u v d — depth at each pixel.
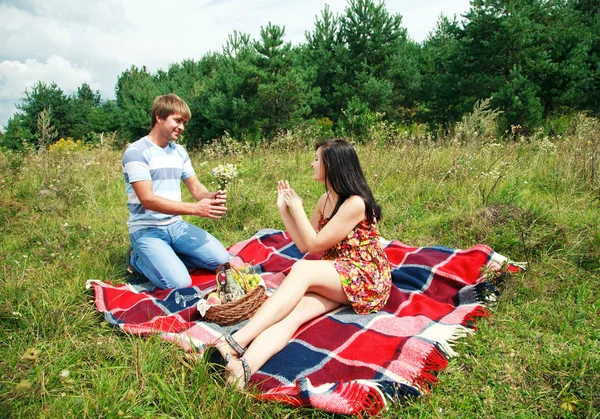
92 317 2.78
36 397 2.04
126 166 3.24
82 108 25.23
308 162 7.26
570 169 5.02
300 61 14.87
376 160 6.34
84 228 4.39
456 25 12.30
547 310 2.74
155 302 2.92
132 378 2.16
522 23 10.66
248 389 2.06
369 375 2.17
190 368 2.12
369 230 2.72
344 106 14.07
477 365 2.29
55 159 7.48
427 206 4.78
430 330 2.53
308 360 2.29
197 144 13.90
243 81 12.68
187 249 3.50
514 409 2.01
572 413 1.96
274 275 3.40
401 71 14.81
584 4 13.99
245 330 2.22
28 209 5.25
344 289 2.61
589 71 11.34
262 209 4.97
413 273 3.26
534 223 3.78
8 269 3.39
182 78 20.33
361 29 14.36
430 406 2.03
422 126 13.58
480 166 5.64
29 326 2.58
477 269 3.13
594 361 2.23
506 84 10.42
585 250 3.36
